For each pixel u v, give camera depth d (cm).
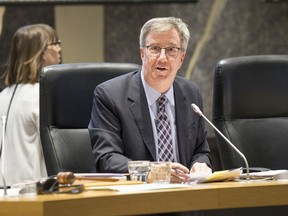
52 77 525
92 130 498
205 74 790
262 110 569
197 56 789
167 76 502
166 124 507
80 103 532
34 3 755
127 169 463
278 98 572
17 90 597
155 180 409
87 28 769
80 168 521
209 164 519
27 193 347
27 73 600
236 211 366
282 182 389
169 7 781
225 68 564
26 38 609
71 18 766
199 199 344
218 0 791
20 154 582
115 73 543
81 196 317
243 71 567
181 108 516
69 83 530
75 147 523
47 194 336
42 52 609
